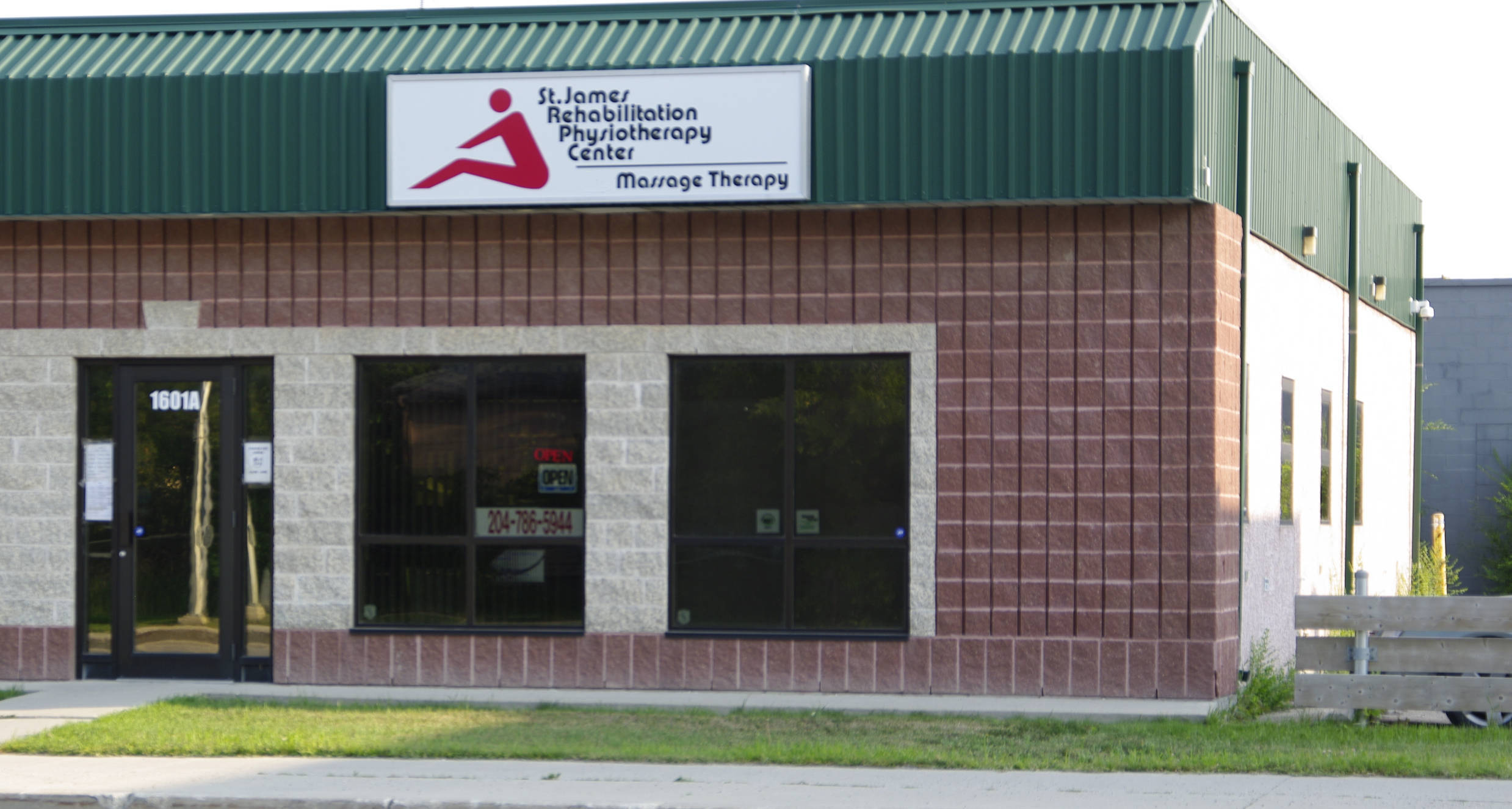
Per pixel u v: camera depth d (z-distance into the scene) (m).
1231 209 13.42
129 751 10.60
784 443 13.23
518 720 11.87
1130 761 9.91
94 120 13.52
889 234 13.02
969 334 12.90
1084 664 12.70
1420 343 23.95
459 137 13.02
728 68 12.75
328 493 13.56
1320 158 17.42
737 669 13.12
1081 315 12.76
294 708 12.48
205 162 13.35
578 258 13.39
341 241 13.61
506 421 13.56
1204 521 12.55
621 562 13.28
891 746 10.62
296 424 13.61
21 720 11.94
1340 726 11.49
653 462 13.26
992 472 12.86
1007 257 12.88
